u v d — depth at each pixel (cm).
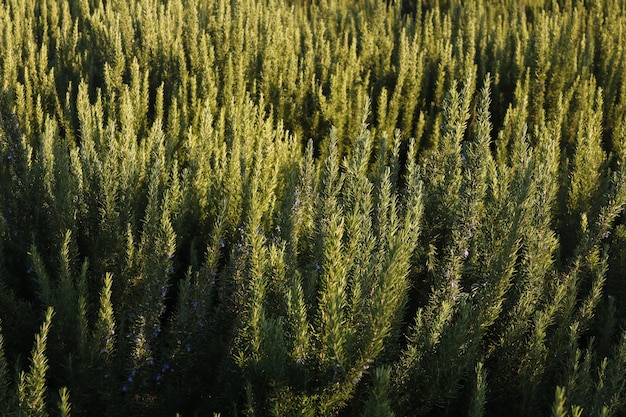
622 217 493
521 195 328
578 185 523
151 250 370
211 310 368
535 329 321
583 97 777
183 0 1123
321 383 276
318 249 353
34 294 384
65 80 849
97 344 314
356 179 359
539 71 845
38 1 1126
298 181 427
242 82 784
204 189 472
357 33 1086
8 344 345
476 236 372
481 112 376
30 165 427
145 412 329
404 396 298
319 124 784
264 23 993
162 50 870
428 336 298
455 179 393
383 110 758
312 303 318
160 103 708
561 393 217
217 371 329
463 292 360
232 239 433
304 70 893
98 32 947
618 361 293
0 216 406
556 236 529
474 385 289
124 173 412
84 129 469
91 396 328
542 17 984
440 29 1088
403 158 779
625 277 425
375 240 335
